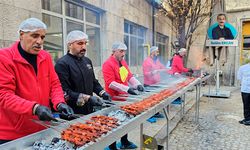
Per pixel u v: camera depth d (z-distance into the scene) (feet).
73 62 8.20
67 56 8.25
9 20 11.46
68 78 8.04
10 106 5.08
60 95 6.44
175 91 11.46
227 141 13.34
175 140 13.37
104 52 21.49
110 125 5.81
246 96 16.44
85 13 19.10
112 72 10.62
